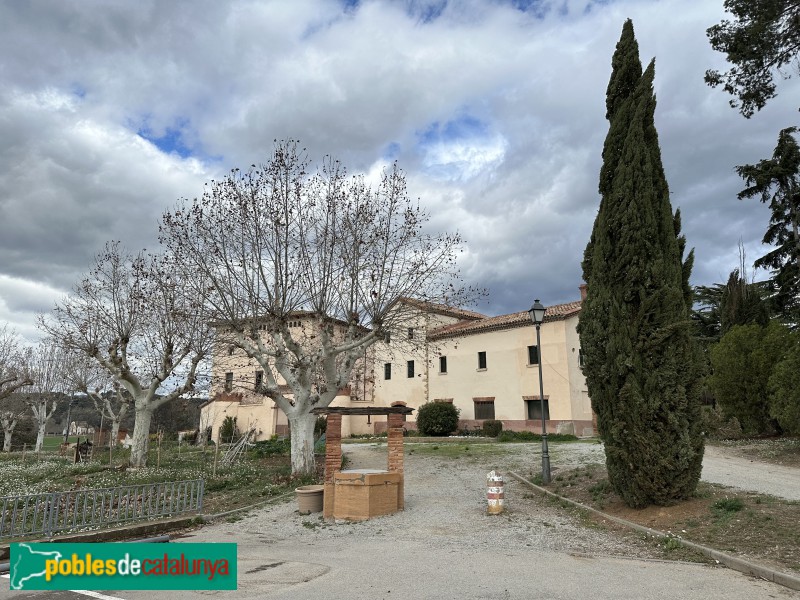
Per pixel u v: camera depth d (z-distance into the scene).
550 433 31.11
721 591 6.14
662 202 11.10
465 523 10.76
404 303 18.72
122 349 20.23
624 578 6.70
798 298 32.94
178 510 11.55
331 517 11.71
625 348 10.52
